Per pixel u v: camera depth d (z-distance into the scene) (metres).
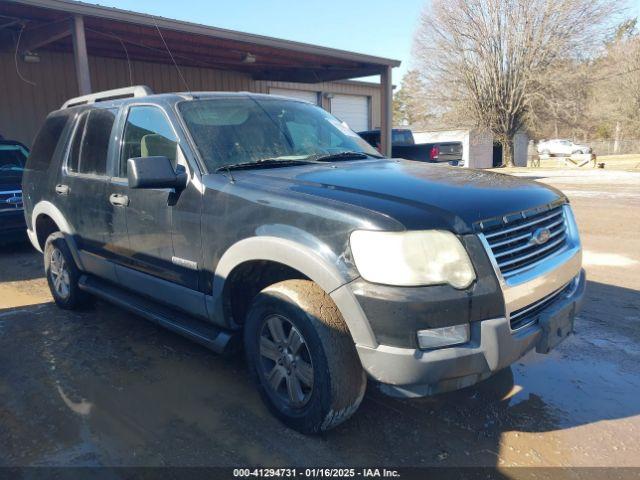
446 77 34.44
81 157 4.60
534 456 2.81
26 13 9.43
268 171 3.38
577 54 32.06
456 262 2.52
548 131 35.50
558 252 3.15
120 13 9.89
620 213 10.49
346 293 2.59
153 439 2.99
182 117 3.61
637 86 47.28
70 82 14.41
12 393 3.54
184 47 13.28
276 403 3.11
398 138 20.58
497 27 32.44
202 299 3.39
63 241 4.89
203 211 3.28
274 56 14.63
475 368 2.56
